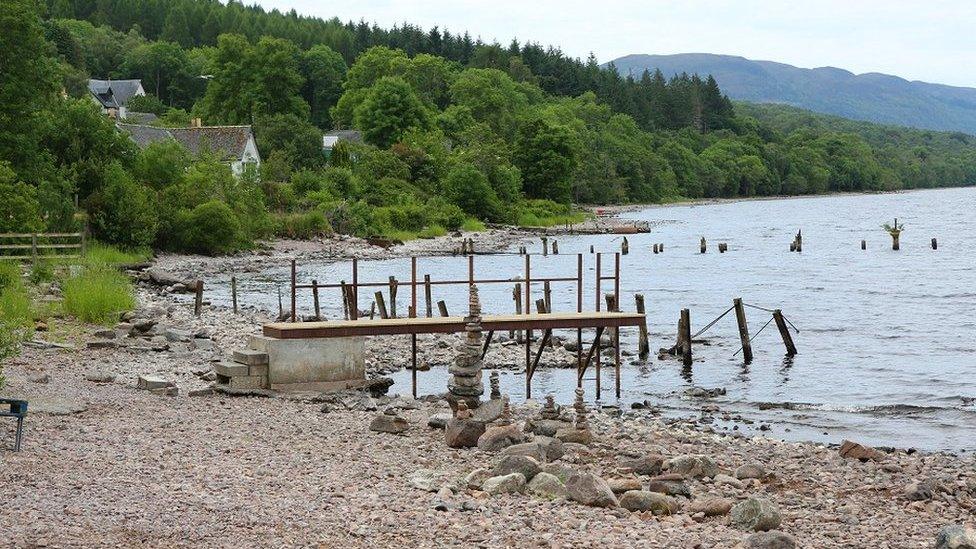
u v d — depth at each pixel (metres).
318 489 12.95
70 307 31.77
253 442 16.08
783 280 57.12
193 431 16.56
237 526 10.87
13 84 57.78
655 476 15.20
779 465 17.22
